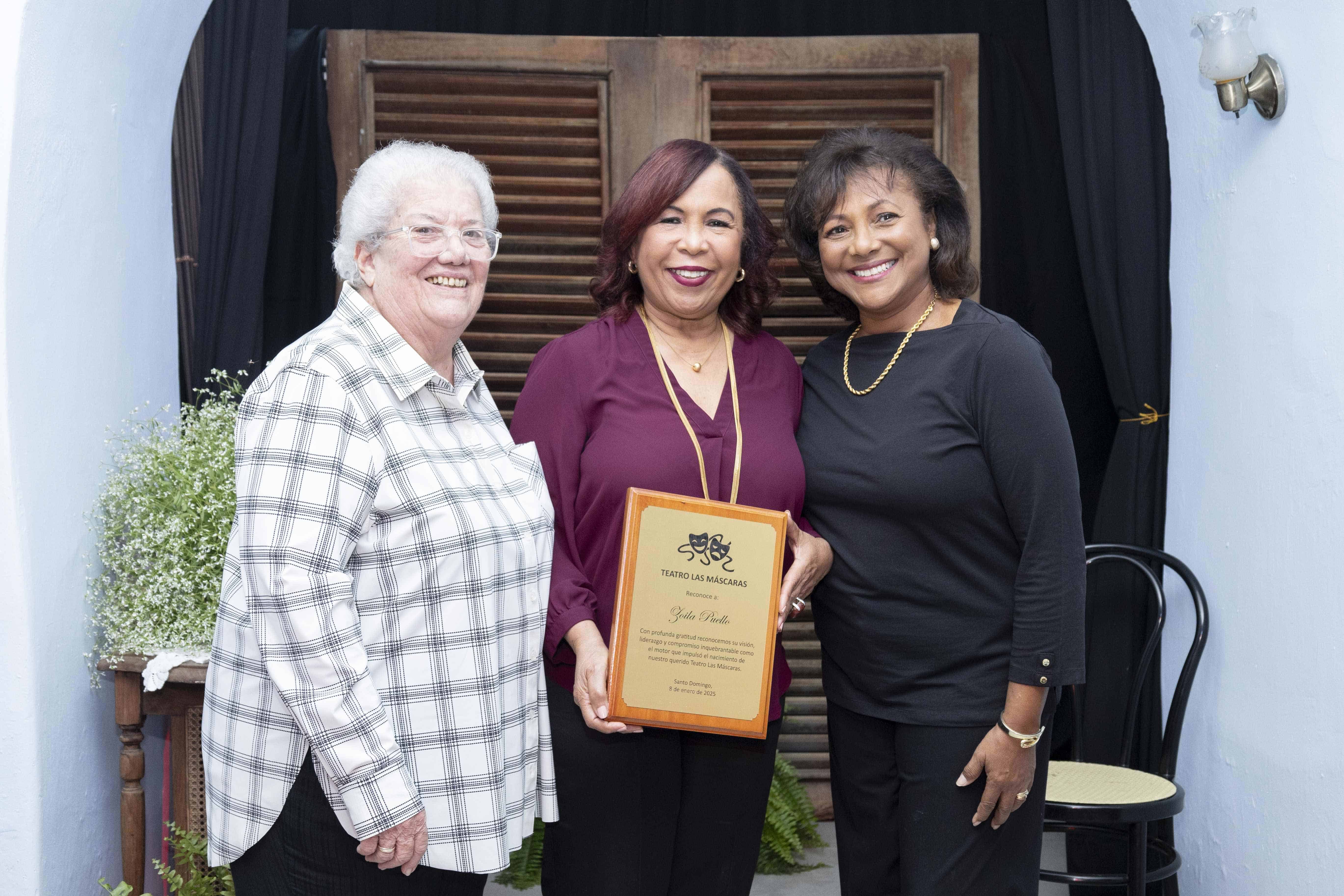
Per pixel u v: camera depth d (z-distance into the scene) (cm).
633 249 157
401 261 128
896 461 146
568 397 150
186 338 250
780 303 293
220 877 197
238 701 123
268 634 115
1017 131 287
